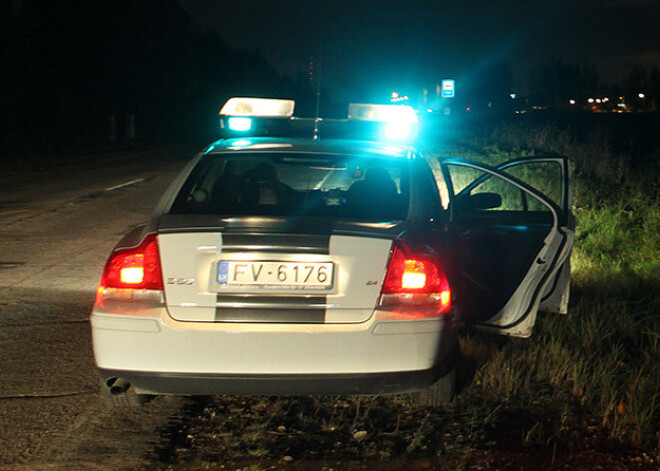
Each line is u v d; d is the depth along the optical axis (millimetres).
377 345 3467
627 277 7223
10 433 3781
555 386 4414
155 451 3584
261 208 4180
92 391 4383
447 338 3623
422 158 4750
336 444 3654
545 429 3846
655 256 8039
